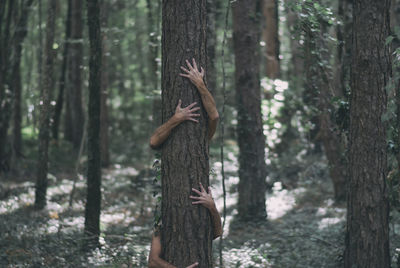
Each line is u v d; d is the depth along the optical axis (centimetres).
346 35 802
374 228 604
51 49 1047
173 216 406
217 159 1728
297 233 897
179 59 407
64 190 1264
